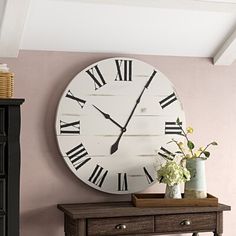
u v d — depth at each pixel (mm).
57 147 3607
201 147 3754
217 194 3928
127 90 3699
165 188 3807
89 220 3318
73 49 3621
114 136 3670
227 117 3957
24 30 3398
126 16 3430
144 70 3734
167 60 3834
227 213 3947
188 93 3873
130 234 3389
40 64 3580
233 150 3963
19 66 3539
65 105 3580
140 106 3723
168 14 3469
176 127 3789
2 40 3350
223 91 3951
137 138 3713
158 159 3748
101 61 3652
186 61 3873
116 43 3645
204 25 3613
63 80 3617
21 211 3539
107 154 3654
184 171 3523
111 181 3662
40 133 3578
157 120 3752
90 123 3625
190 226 3486
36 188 3568
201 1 3234
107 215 3328
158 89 3758
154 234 3428
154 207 3467
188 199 3510
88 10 3338
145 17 3463
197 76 3896
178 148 3789
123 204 3584
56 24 3406
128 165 3693
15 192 3111
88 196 3662
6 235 3102
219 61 3896
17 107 3117
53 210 3598
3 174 3105
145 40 3658
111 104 3668
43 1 3217
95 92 3639
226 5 3289
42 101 3582
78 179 3645
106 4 3285
